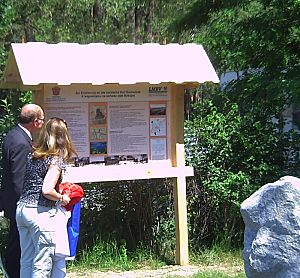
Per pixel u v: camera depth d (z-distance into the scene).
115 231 9.25
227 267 8.65
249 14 12.26
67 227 6.72
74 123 8.32
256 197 5.64
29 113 7.07
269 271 5.47
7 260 7.34
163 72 8.46
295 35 11.73
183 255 8.83
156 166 8.66
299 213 5.38
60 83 8.00
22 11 24.25
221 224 9.51
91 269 8.68
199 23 15.26
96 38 25.78
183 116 8.78
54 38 25.17
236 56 12.22
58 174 6.30
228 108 10.63
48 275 6.36
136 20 27.00
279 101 10.45
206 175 9.48
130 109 8.54
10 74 8.87
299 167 9.58
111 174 8.45
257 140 9.57
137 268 8.75
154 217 9.40
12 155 6.99
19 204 6.40
